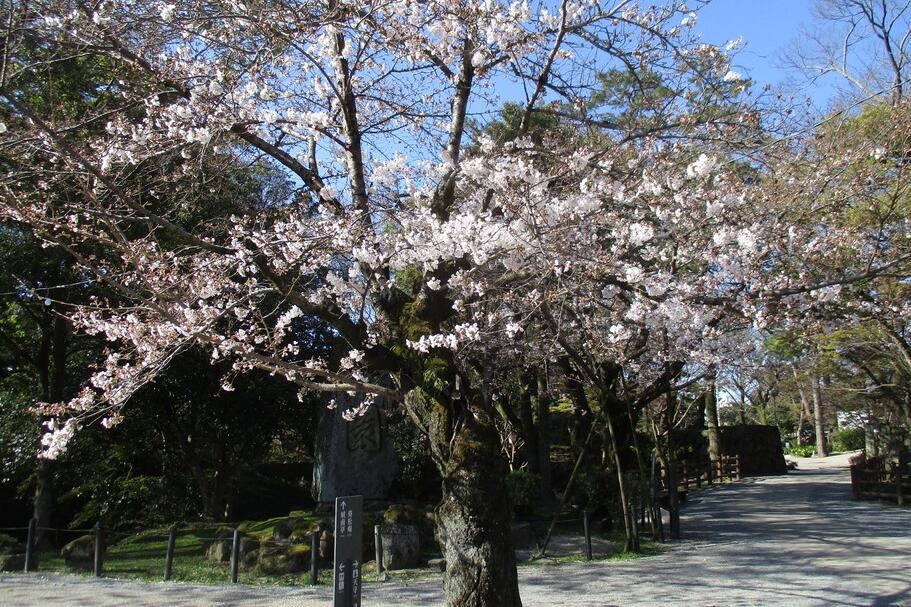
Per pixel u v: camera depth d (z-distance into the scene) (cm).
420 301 589
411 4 608
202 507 1523
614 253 659
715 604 711
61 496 1452
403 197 667
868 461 1892
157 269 617
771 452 2809
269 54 609
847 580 809
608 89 770
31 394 1323
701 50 636
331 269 748
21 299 1163
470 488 524
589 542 1008
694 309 636
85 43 601
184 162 786
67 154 559
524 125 632
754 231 652
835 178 923
